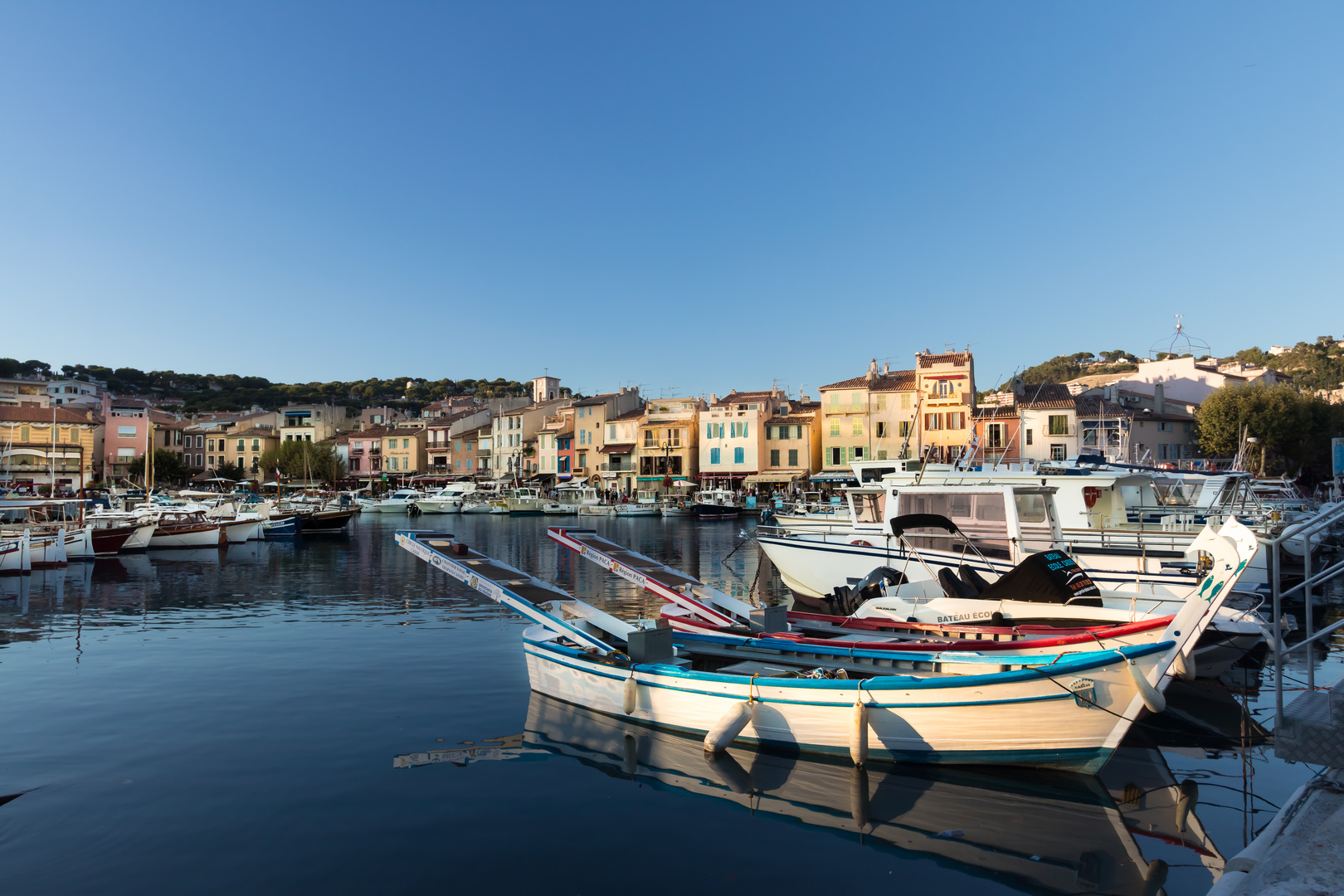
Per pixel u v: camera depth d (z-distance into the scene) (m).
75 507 46.59
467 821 8.25
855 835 7.94
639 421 84.81
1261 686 13.50
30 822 8.16
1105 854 7.62
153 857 7.42
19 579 29.34
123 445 95.25
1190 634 9.51
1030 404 59.75
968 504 18.17
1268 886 4.76
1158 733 11.13
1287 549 21.95
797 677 10.52
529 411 98.62
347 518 52.84
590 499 77.44
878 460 24.84
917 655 10.98
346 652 16.19
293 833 7.93
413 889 6.85
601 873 7.17
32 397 97.44
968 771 9.45
